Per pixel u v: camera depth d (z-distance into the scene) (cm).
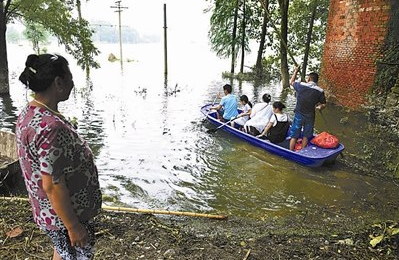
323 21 2052
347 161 729
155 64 3284
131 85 1833
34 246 357
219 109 1018
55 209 190
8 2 1423
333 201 554
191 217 483
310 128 728
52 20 1482
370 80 1048
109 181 620
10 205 456
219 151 788
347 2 1142
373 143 841
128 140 869
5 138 643
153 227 426
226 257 361
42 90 187
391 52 979
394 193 584
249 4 2253
